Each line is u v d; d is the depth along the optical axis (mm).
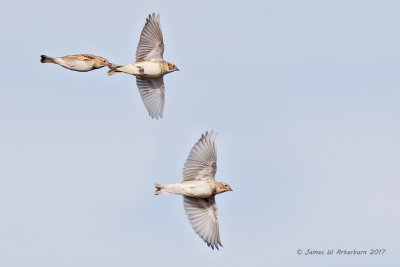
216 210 18031
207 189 17438
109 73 20344
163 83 21094
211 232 17938
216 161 17656
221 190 17625
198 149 17609
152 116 21094
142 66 20516
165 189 17469
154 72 20625
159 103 21172
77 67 19797
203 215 17938
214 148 17688
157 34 20891
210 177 17656
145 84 21203
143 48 20766
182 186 17406
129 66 20453
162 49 20891
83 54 19953
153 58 20875
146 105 21172
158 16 20859
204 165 17641
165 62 20812
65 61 19688
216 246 18000
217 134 17734
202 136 17641
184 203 17859
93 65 19984
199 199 17938
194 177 17609
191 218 17812
